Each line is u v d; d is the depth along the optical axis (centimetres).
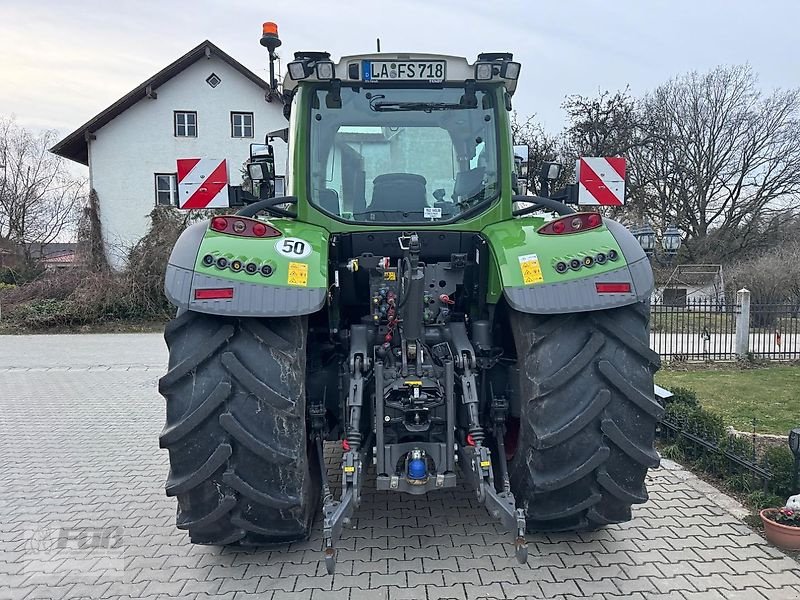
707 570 308
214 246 283
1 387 920
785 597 284
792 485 387
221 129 2611
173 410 277
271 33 404
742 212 3086
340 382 331
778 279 2228
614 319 291
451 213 352
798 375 1040
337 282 344
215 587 300
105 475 491
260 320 286
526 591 289
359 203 353
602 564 314
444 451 297
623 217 2359
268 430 278
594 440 283
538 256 291
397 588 292
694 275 2645
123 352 1352
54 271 2244
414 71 345
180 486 277
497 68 340
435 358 322
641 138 2784
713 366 1159
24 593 302
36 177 3594
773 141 3042
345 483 282
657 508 386
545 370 284
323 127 353
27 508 418
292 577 304
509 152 352
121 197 2567
